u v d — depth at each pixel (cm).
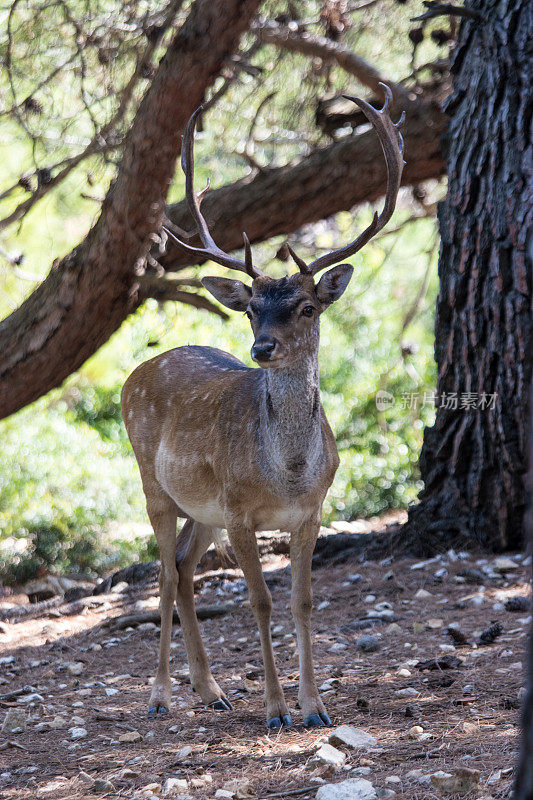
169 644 832
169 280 1468
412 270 2323
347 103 1564
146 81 1536
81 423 2364
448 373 1219
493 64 1178
